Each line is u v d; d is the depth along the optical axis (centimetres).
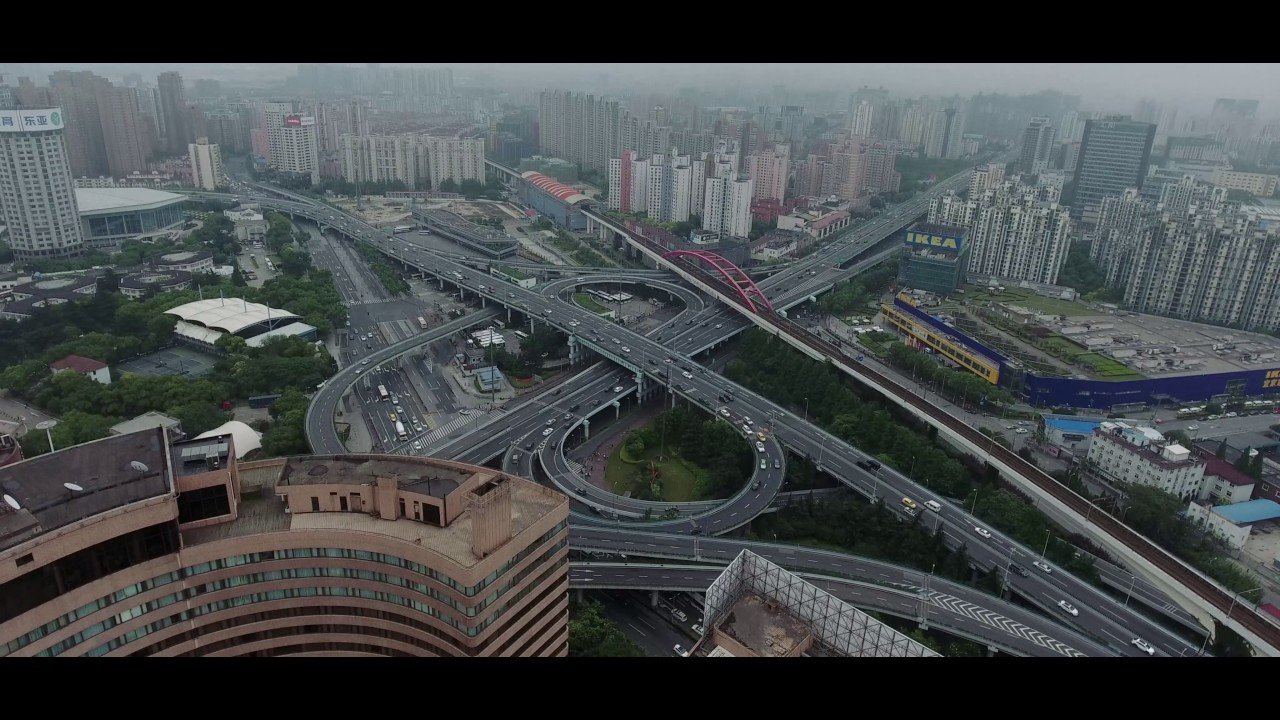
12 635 13812
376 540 16688
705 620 19225
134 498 15138
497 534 16412
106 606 15025
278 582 16975
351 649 17775
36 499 14825
